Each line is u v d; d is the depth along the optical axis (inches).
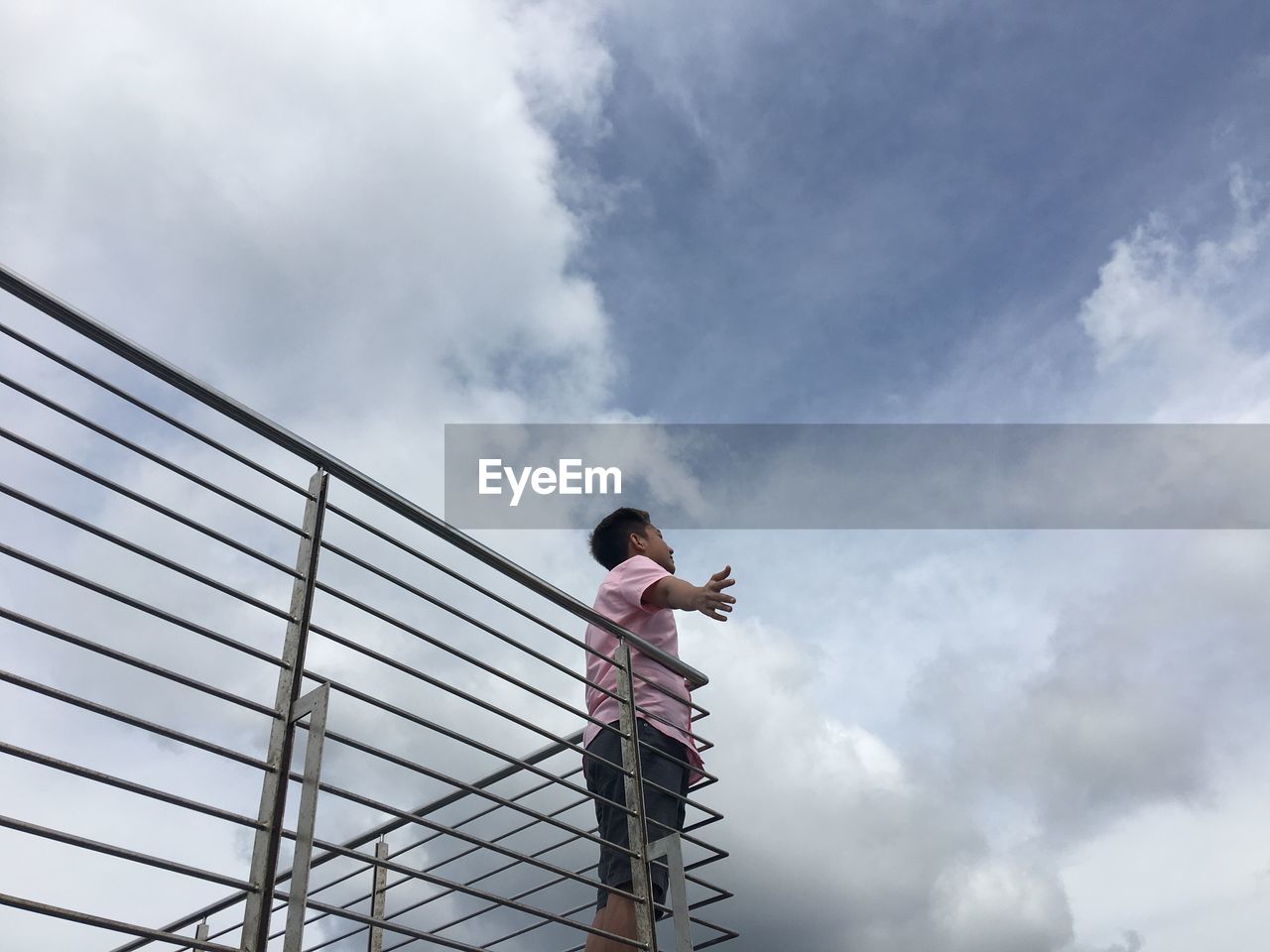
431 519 77.3
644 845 80.3
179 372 63.4
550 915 71.4
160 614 55.2
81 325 58.7
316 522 67.2
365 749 60.9
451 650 72.8
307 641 61.9
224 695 56.2
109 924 47.0
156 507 58.1
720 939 83.4
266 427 67.5
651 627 98.3
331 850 57.8
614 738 91.5
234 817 53.7
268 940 51.8
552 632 83.2
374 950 95.0
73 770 47.3
